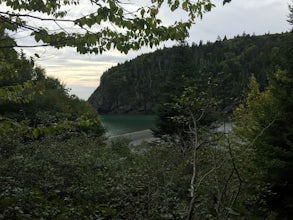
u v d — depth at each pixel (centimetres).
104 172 868
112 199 624
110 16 368
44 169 756
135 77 15288
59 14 420
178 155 815
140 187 655
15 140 884
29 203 521
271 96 1173
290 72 1115
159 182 661
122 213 568
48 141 997
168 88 2556
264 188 791
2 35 406
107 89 15500
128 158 1228
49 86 3928
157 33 392
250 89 1323
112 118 11338
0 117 386
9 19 390
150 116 12600
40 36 400
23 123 405
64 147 1002
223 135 516
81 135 1373
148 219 517
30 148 934
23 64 448
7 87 461
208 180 558
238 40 13550
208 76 502
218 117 524
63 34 407
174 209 544
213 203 513
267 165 979
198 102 479
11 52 410
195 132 472
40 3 404
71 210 509
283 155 1020
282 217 1062
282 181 1018
